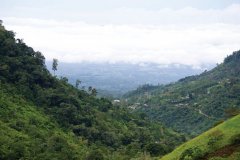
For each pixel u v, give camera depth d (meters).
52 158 115.25
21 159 109.75
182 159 69.88
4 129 123.88
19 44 179.25
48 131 138.62
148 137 173.38
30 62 172.00
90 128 158.00
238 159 61.69
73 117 159.62
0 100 139.75
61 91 171.62
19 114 139.12
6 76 158.12
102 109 196.25
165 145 148.88
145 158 124.25
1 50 166.62
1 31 176.00
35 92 162.62
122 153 142.12
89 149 137.38
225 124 73.88
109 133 160.88
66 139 138.38
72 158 121.62
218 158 63.69
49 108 157.75
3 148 111.31
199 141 74.06
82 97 193.12
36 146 120.44
